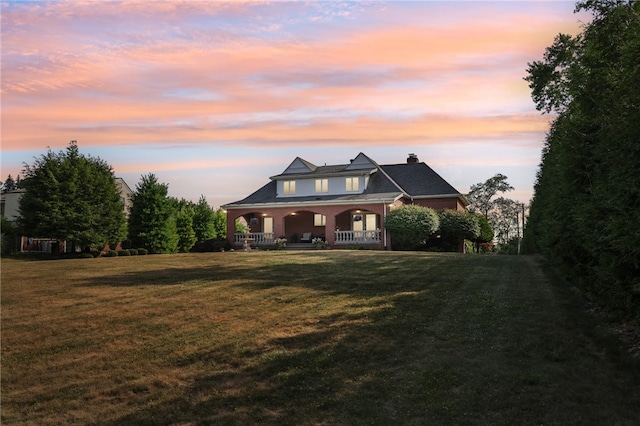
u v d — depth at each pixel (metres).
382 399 4.47
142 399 4.67
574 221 8.08
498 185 57.28
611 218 5.37
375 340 6.40
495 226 57.94
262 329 7.07
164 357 5.91
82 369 5.55
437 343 6.20
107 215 26.92
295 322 7.46
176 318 7.84
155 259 18.47
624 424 3.77
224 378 5.16
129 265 15.94
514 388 4.61
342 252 21.86
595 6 6.58
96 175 26.72
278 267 14.79
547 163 13.77
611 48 6.42
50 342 6.59
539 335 6.46
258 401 4.52
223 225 41.25
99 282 11.73
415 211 27.50
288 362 5.59
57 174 25.33
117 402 4.62
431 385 4.76
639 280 5.54
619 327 6.87
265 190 35.69
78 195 25.84
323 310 8.30
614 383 4.64
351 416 4.12
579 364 5.26
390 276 12.52
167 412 4.35
